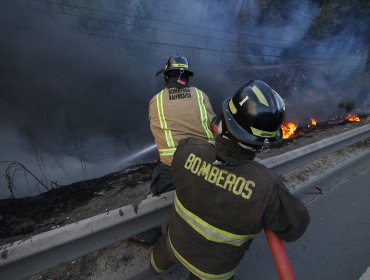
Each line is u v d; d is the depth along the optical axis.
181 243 1.34
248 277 2.14
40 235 1.61
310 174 3.81
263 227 1.26
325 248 2.48
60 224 2.66
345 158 4.44
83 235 1.70
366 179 3.77
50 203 3.15
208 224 1.21
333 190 3.45
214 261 1.28
